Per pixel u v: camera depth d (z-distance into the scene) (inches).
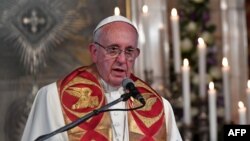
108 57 423.2
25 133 439.5
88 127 437.1
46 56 693.9
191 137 620.7
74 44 700.0
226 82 650.8
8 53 689.0
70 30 700.0
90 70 464.8
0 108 684.7
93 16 704.4
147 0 708.0
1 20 688.4
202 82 649.0
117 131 445.7
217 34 732.7
